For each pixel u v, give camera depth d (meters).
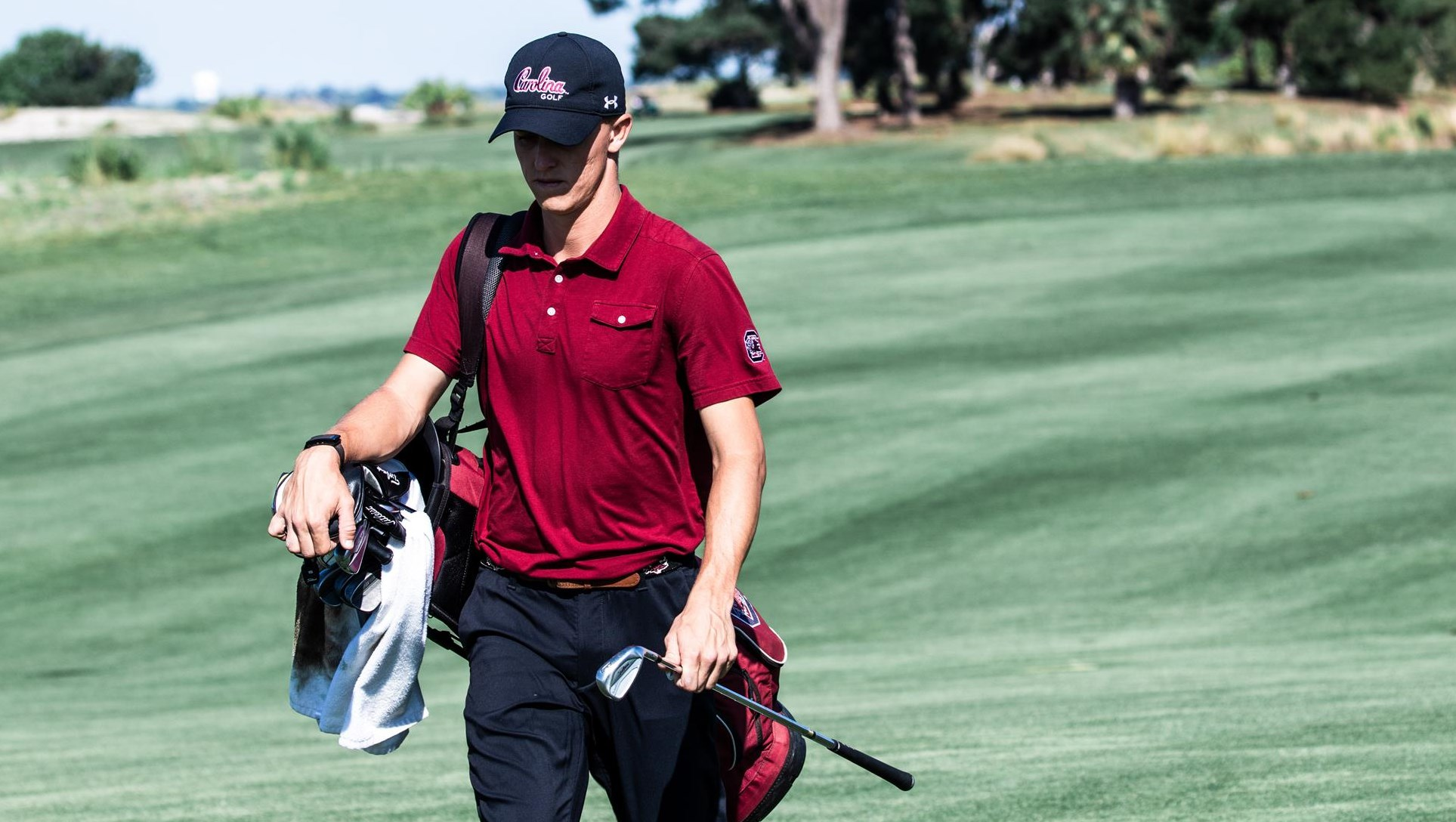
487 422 6.74
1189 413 35.84
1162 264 55.88
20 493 34.53
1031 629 23.08
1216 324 45.75
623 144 6.52
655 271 6.38
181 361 47.78
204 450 37.50
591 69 6.33
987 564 26.83
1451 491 28.89
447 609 6.78
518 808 6.36
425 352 6.71
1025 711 14.76
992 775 11.36
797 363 43.50
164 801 11.76
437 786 12.05
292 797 11.72
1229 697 14.91
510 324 6.50
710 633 6.06
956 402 38.16
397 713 6.51
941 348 44.56
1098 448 33.38
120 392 44.06
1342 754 11.39
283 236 77.25
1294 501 29.00
